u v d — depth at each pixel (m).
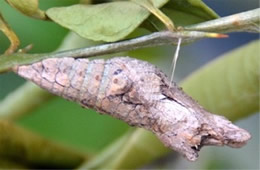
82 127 0.27
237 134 0.19
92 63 0.19
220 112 0.24
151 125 0.20
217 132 0.19
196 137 0.19
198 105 0.20
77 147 0.26
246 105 0.23
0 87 0.27
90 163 0.26
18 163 0.26
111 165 0.25
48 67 0.19
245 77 0.23
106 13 0.19
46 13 0.19
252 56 0.23
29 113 0.26
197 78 0.24
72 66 0.19
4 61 0.19
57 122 0.27
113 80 0.19
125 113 0.20
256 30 0.19
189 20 0.19
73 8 0.19
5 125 0.25
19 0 0.19
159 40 0.19
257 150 0.29
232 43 0.30
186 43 0.19
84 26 0.19
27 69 0.19
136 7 0.19
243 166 0.29
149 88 0.19
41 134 0.26
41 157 0.26
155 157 0.25
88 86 0.19
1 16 0.19
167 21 0.19
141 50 0.27
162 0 0.19
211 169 0.28
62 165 0.26
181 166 0.28
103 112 0.20
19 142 0.26
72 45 0.23
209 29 0.19
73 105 0.27
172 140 0.19
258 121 0.30
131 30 0.19
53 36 0.26
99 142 0.27
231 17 0.19
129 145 0.24
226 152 0.29
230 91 0.23
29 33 0.26
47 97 0.25
